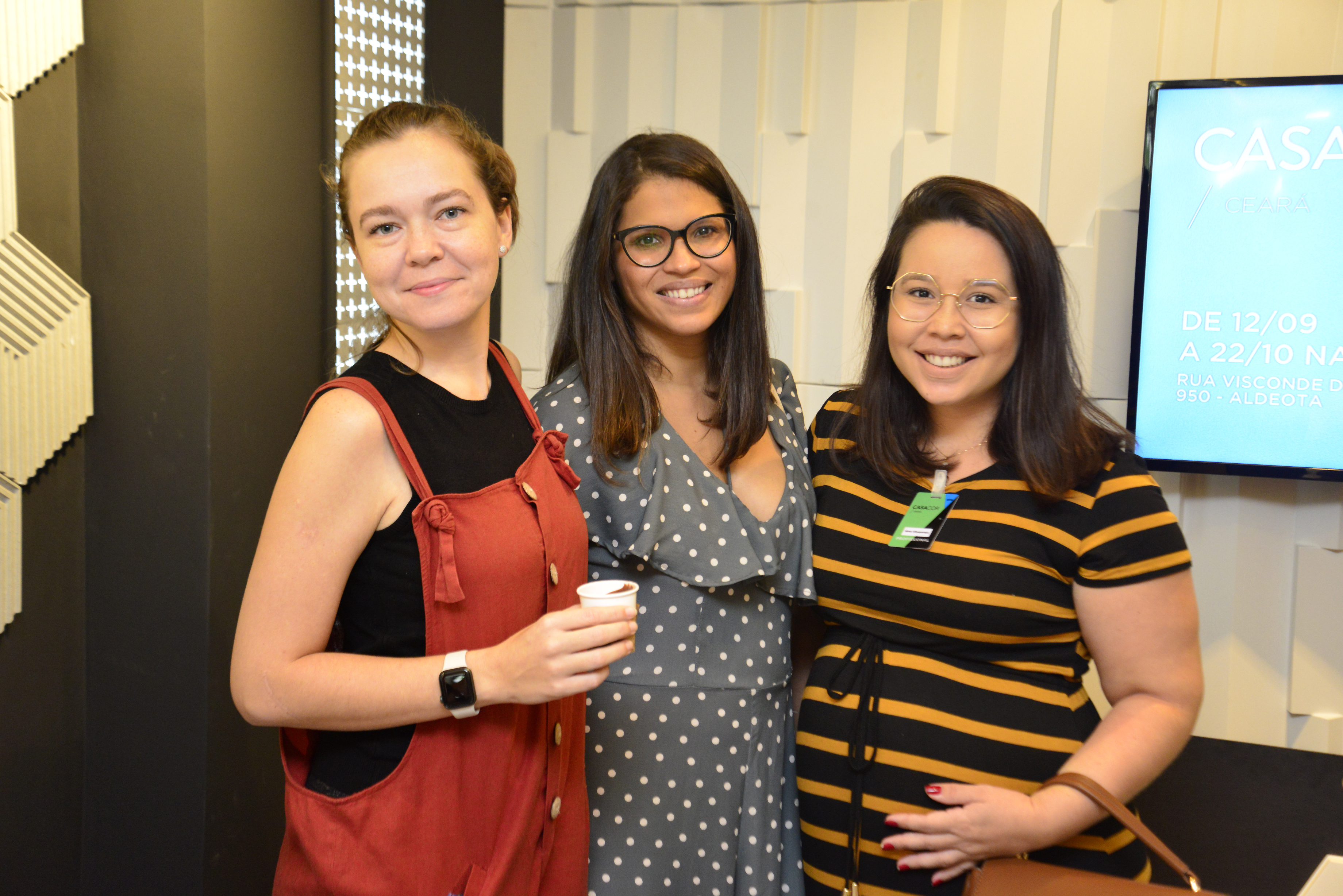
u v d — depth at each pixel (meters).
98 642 1.98
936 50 2.74
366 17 2.40
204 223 1.84
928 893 1.35
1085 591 1.36
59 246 1.88
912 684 1.40
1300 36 2.59
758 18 2.81
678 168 1.45
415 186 1.04
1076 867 1.35
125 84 1.87
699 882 1.40
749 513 1.45
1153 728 1.30
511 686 1.01
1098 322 2.73
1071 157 2.70
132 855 1.98
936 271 1.38
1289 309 2.50
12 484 1.76
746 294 1.51
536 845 1.18
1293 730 2.77
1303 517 2.71
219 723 1.94
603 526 1.42
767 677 1.47
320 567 1.02
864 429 1.53
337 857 1.04
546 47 2.99
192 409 1.88
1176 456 2.63
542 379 3.10
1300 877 1.96
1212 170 2.52
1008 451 1.41
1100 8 2.64
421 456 1.06
